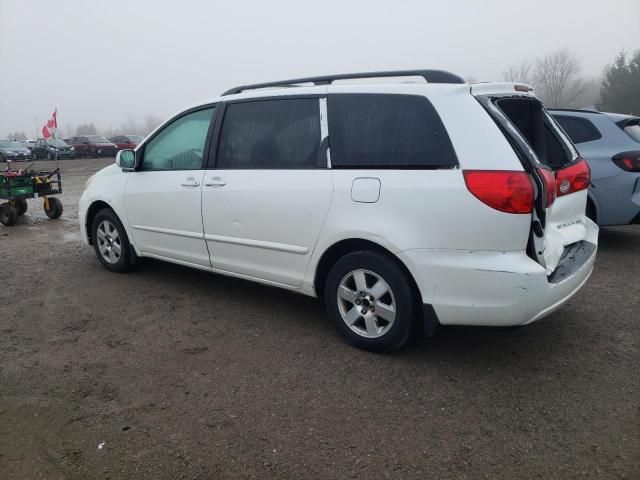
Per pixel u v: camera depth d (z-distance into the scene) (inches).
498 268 115.6
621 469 93.7
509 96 131.6
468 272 118.4
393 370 130.4
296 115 148.4
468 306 120.3
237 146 162.1
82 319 166.6
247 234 158.2
